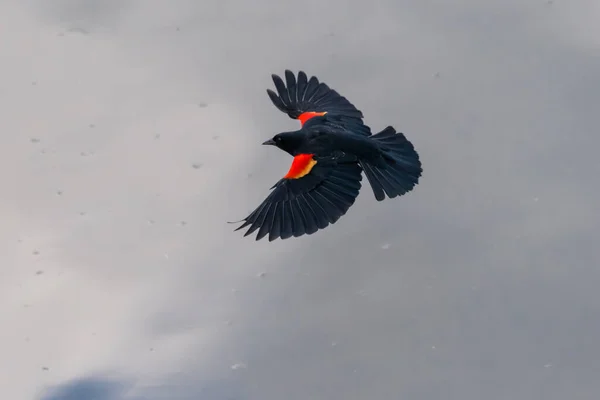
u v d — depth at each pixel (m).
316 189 8.61
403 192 8.88
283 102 10.07
